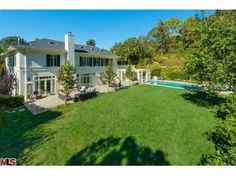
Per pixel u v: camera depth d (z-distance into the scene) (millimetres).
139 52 59000
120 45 62906
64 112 18266
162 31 70875
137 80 42656
